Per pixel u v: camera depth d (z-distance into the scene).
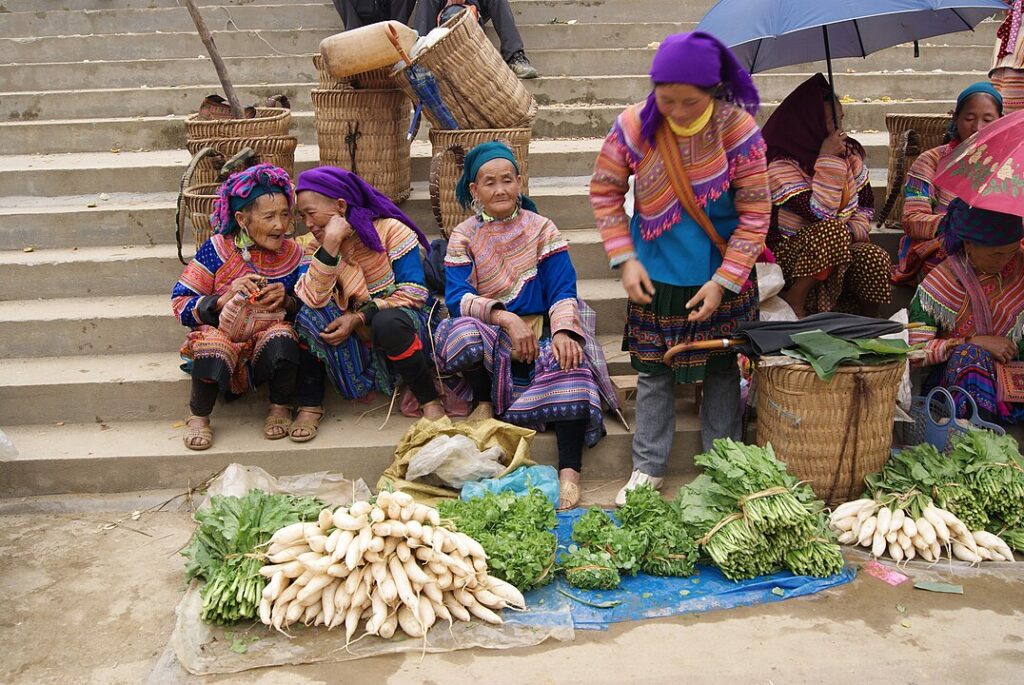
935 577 3.21
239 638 2.87
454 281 3.93
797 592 3.09
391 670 2.71
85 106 6.54
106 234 5.01
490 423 3.79
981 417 3.93
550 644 2.84
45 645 2.88
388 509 2.93
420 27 6.60
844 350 3.33
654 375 3.66
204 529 3.13
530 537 3.12
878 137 6.14
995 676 2.66
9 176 5.30
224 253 3.93
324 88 5.06
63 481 3.83
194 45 7.42
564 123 6.32
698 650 2.79
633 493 3.36
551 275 3.87
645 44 7.47
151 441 3.95
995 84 4.82
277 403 3.99
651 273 3.42
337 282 3.89
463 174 3.89
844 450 3.48
